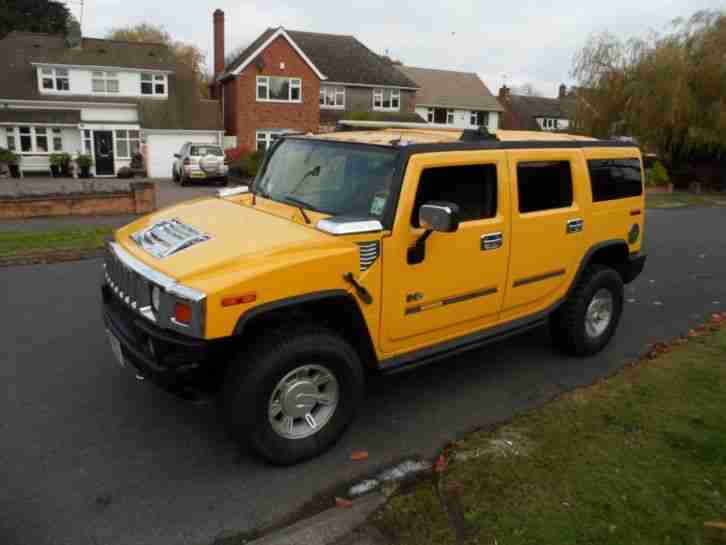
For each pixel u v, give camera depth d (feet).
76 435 12.94
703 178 90.12
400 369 13.00
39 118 95.25
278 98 110.93
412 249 12.34
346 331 12.53
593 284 17.11
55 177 94.94
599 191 17.06
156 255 11.51
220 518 10.30
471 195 13.53
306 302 10.99
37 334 18.90
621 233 18.10
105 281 13.70
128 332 11.68
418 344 13.46
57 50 103.60
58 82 100.53
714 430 12.80
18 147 95.81
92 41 108.17
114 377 15.88
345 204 12.75
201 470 11.73
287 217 12.76
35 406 14.19
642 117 86.74
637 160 18.51
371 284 11.87
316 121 114.52
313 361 11.41
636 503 10.30
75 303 22.21
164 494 10.94
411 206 12.16
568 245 16.17
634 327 21.08
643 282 28.04
